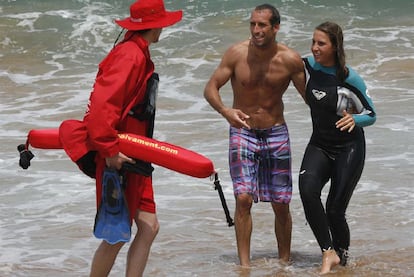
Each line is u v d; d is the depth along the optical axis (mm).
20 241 16750
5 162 22062
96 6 40844
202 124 25172
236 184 15039
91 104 11742
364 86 14555
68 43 36625
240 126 14711
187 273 14977
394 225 17281
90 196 19547
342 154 14773
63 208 18734
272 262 15484
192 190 19797
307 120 25203
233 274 14938
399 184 19750
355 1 40125
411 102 26938
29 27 38188
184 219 17938
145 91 12141
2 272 15031
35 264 15469
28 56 35125
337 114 14594
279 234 15516
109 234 12117
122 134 12070
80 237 16984
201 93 29125
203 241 16703
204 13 39281
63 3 41062
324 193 19391
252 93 15008
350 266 15117
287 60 14805
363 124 14398
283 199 15188
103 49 36188
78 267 15359
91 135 11742
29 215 18344
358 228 17156
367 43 34344
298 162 21328
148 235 12586
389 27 36562
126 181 12156
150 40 12375
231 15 38812
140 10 12234
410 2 39812
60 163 22062
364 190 19375
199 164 12133
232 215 18125
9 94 29688
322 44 14422
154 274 14898
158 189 19906
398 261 15359
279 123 15164
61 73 32719
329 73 14594
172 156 12078
